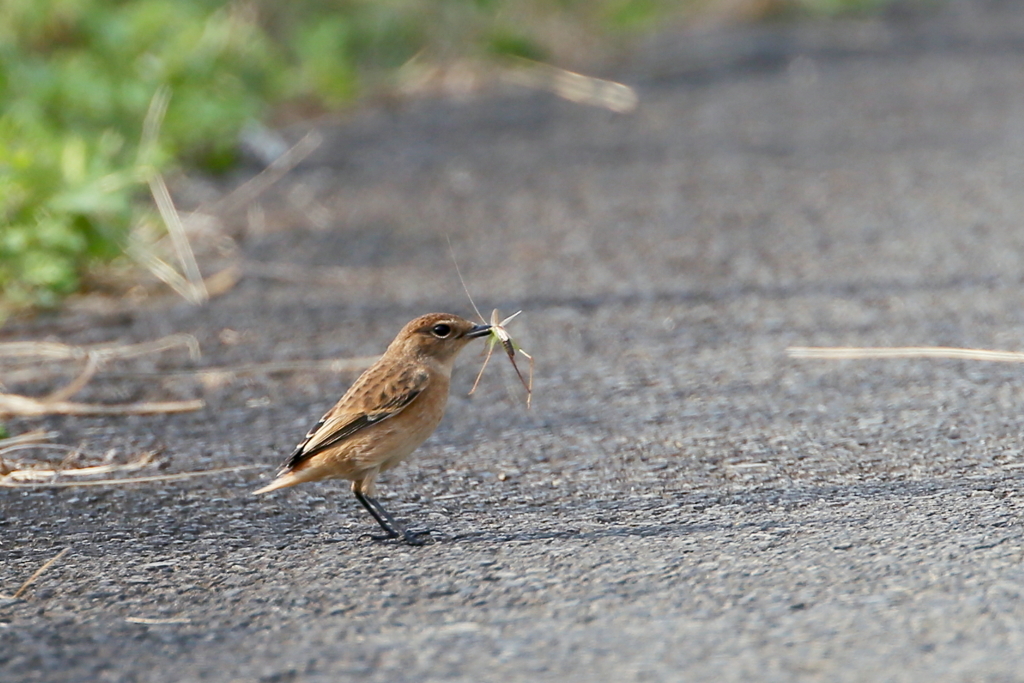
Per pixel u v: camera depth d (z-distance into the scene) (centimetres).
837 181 2091
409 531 920
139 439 1158
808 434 1100
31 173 1608
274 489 964
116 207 1628
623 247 1784
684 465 1041
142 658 721
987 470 988
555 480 1022
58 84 2159
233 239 1852
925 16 3778
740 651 692
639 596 778
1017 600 736
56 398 1262
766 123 2533
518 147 2403
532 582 811
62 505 1000
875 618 724
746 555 835
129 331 1491
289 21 3052
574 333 1443
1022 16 3697
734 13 3819
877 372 1262
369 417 915
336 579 834
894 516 895
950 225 1806
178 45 2406
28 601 812
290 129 2558
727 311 1495
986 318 1409
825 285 1575
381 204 2039
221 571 858
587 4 3603
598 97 2791
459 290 1616
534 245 1806
